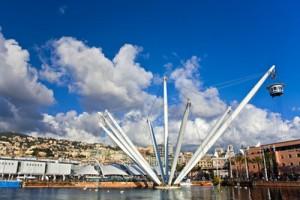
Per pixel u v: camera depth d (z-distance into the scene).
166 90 95.06
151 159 118.62
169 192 73.31
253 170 118.94
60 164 144.75
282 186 75.00
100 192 77.81
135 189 92.12
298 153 98.12
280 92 53.03
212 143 80.31
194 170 178.88
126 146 90.12
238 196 52.22
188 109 75.06
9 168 128.12
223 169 158.75
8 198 58.09
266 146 113.75
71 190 89.06
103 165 138.00
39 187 108.31
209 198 51.06
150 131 95.31
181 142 80.75
